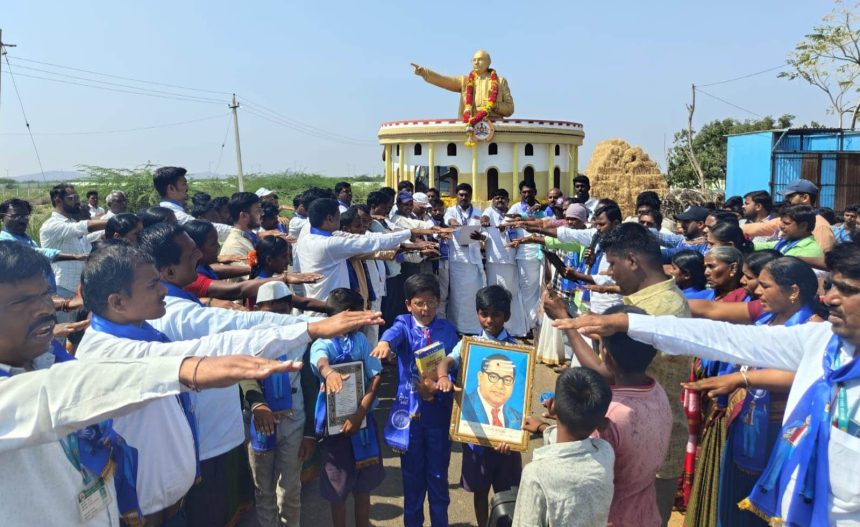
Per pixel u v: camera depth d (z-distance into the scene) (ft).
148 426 9.18
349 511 15.98
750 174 82.79
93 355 8.59
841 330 8.01
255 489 14.39
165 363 6.00
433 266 31.83
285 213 78.59
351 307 14.11
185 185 23.70
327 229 20.34
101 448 7.37
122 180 97.09
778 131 78.02
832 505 8.04
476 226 28.58
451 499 16.57
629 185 77.00
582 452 8.17
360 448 13.53
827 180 75.61
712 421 12.20
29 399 5.71
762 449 10.79
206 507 11.64
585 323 9.07
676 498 14.57
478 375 12.40
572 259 24.16
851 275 7.81
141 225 17.22
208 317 10.93
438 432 13.51
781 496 8.64
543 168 45.80
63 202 26.66
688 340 9.08
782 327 9.29
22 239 24.53
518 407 12.15
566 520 7.97
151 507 9.36
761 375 9.37
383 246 19.83
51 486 6.49
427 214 33.83
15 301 6.59
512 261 31.19
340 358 13.47
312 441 13.87
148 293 9.00
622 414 8.82
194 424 10.41
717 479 11.96
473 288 30.60
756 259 12.80
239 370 5.89
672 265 16.70
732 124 127.34
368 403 13.39
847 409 8.01
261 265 17.51
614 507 9.02
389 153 49.85
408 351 13.78
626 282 11.89
